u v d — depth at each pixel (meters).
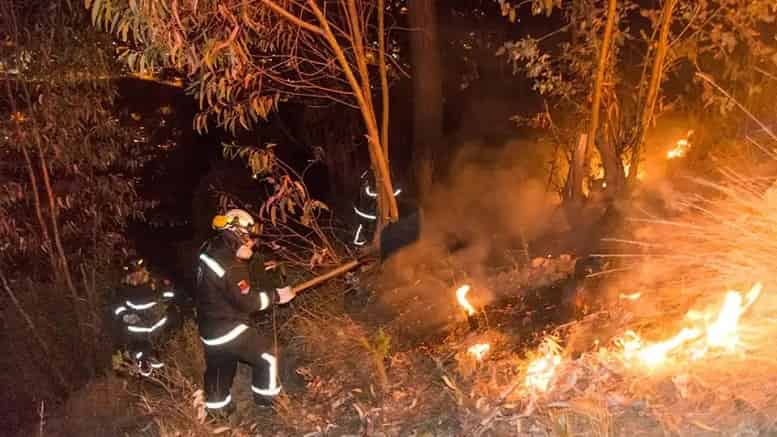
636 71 6.50
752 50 5.67
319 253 6.77
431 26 8.69
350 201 10.03
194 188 11.62
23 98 7.41
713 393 3.54
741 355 3.77
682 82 7.06
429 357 5.01
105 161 7.90
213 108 5.90
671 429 3.37
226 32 5.31
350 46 6.71
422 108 8.76
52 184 7.78
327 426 4.59
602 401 3.63
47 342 7.30
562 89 6.22
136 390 6.27
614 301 4.77
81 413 6.17
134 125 8.85
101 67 7.40
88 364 7.27
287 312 6.51
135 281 6.64
